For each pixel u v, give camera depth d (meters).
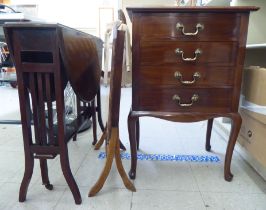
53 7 4.25
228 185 1.12
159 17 0.99
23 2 4.14
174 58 1.03
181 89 1.06
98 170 1.25
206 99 1.07
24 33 0.84
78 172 1.23
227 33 1.00
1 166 1.28
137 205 0.97
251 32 1.55
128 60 2.84
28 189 1.08
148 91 1.07
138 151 1.49
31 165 0.97
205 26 0.99
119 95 0.99
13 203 0.98
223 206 0.97
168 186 1.11
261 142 1.05
